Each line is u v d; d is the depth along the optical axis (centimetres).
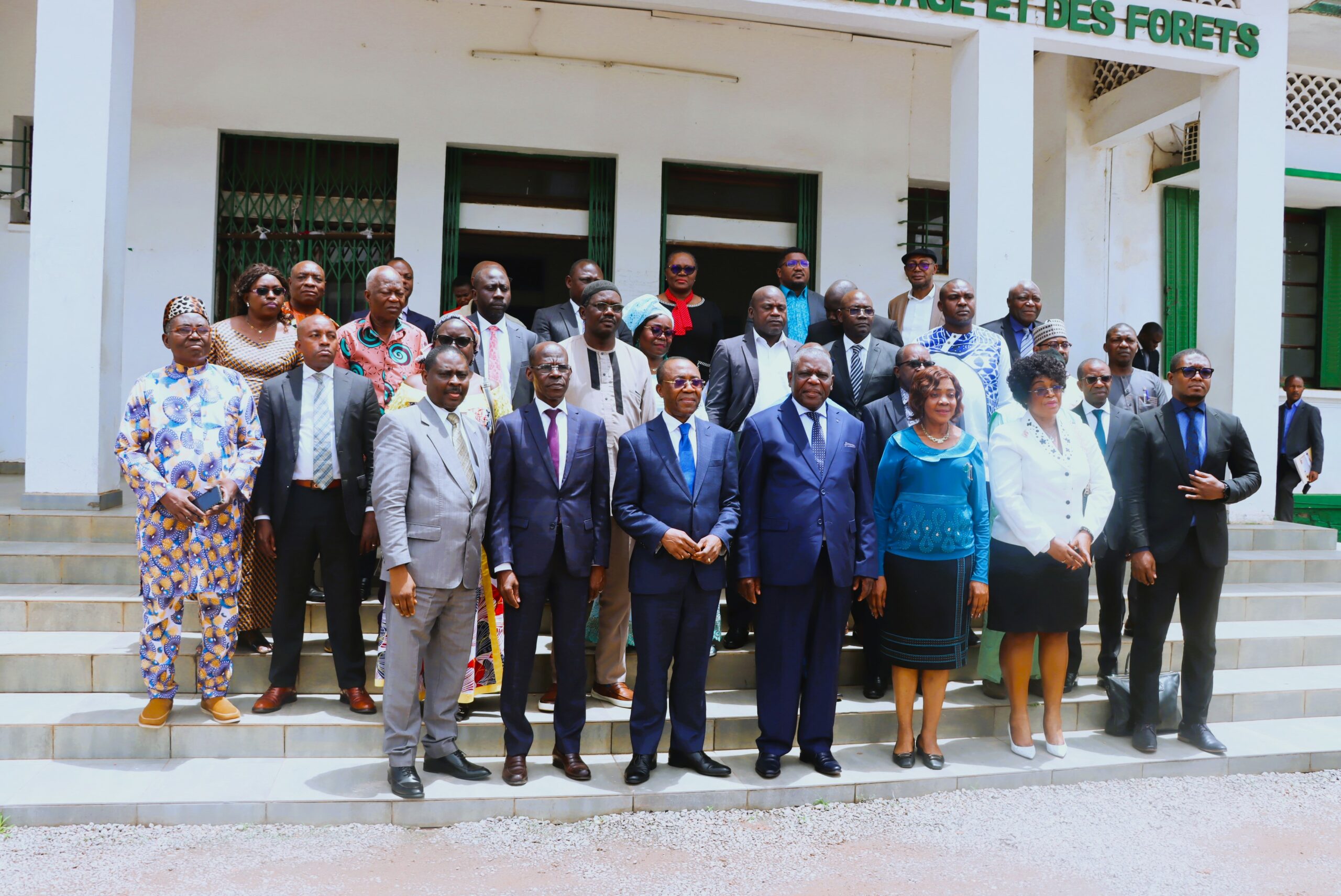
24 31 738
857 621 477
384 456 374
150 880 313
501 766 403
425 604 371
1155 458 449
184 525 392
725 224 850
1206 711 455
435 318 783
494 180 809
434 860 335
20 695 423
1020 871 340
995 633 469
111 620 464
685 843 354
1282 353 965
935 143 871
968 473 413
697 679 402
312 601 480
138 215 739
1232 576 621
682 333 572
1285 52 687
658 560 389
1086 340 870
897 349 507
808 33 840
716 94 826
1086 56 660
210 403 403
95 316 533
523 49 789
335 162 782
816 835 365
